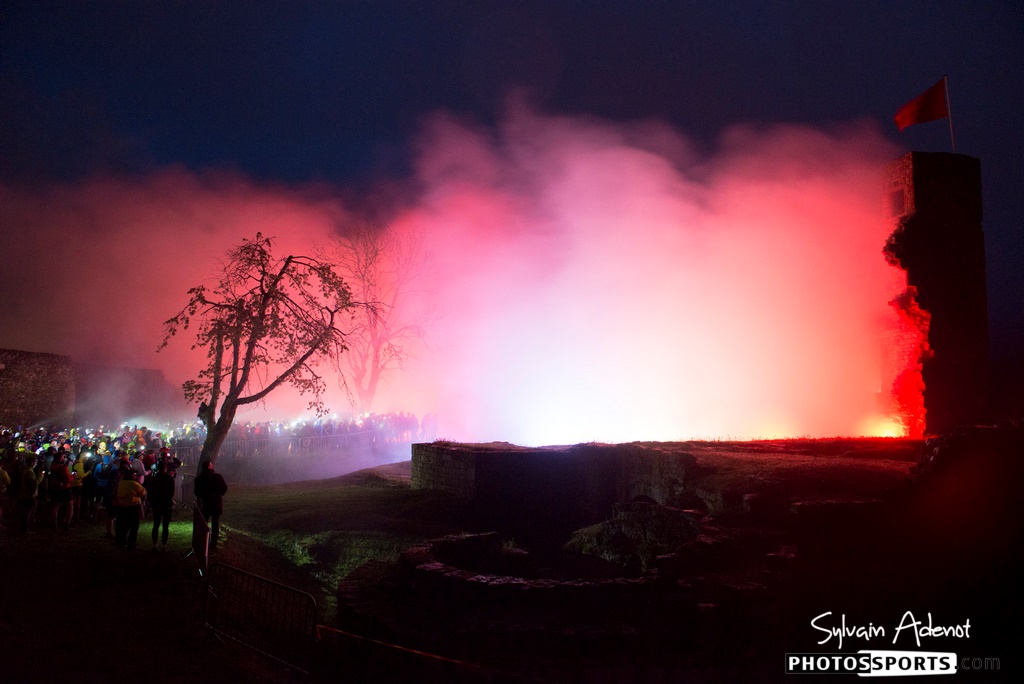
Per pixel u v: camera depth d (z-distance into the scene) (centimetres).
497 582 950
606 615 923
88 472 1744
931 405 2230
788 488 1276
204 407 1820
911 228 2291
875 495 1229
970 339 2302
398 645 877
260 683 809
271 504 2122
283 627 948
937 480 1159
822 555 1073
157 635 937
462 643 856
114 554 1351
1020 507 1073
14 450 1733
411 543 1659
